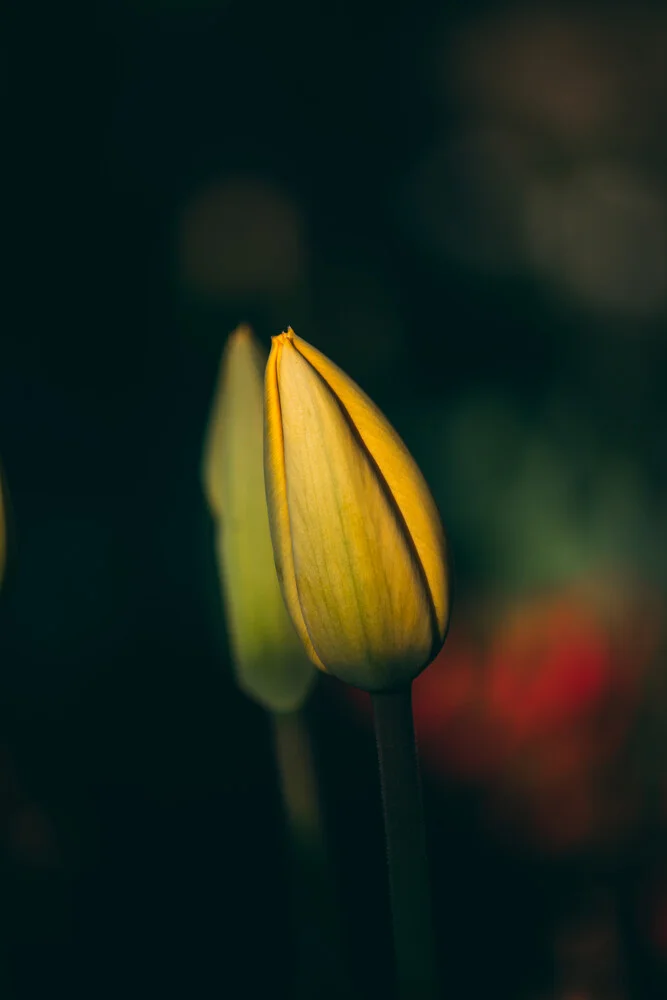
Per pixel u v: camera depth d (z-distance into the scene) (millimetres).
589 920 508
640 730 569
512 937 507
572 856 530
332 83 1243
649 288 1224
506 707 571
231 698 689
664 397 983
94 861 555
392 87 1295
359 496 320
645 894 512
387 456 323
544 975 494
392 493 324
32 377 998
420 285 1201
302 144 1219
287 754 401
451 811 555
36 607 798
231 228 1149
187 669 725
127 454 961
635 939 502
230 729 659
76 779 614
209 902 531
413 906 337
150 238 1103
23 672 733
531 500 848
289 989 494
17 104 1064
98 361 1023
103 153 1101
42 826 575
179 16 1133
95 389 1009
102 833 574
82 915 522
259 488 375
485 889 523
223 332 1088
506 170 1331
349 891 533
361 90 1266
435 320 1162
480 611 737
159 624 782
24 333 1011
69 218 1067
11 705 689
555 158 1363
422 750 567
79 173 1083
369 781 590
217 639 693
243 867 550
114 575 833
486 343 1136
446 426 901
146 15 1119
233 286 1127
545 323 1152
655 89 1416
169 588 822
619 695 579
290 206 1191
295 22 1213
